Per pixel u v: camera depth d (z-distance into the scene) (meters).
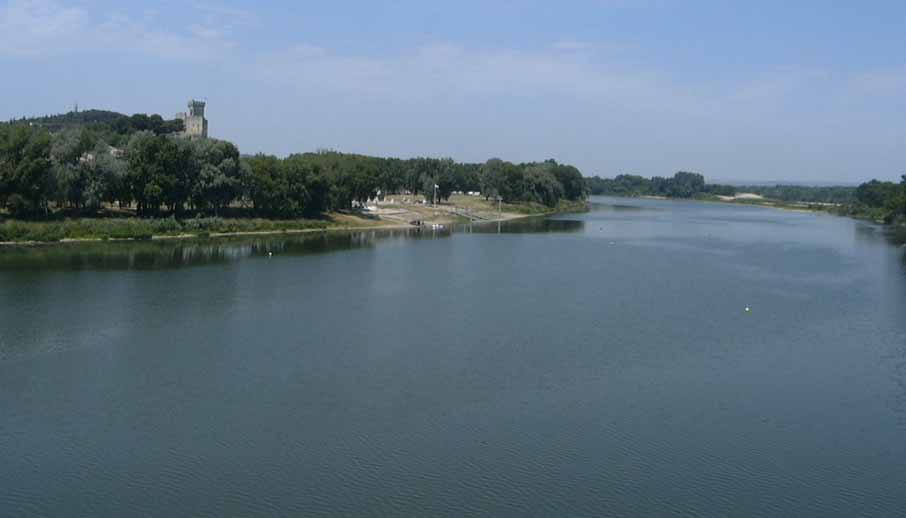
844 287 107.88
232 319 81.69
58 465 46.22
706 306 92.56
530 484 44.66
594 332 78.38
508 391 59.75
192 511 41.31
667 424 53.69
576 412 55.59
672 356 70.06
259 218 182.62
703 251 154.00
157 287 98.69
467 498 43.00
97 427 51.66
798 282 112.12
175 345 71.06
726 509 42.41
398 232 194.25
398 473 45.72
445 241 170.62
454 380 62.19
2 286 96.19
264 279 107.62
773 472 46.84
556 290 102.94
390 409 55.62
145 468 45.97
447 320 83.06
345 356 68.44
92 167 147.38
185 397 57.44
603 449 49.44
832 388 62.00
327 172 197.12
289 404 56.28
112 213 158.75
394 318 83.62
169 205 163.62
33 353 67.62
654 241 176.00
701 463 47.75
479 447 49.38
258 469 46.00
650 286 107.19
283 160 199.38
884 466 47.88
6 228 135.25
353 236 178.62
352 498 42.84
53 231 140.50
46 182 140.38
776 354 71.44
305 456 47.75
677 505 42.66
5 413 53.75
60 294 92.12
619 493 43.84
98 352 68.31
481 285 106.38
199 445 49.12
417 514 41.31
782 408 57.28
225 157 170.00
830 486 45.22
